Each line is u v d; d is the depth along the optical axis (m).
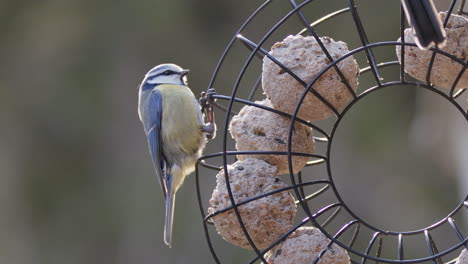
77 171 15.62
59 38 15.80
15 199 15.66
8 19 15.71
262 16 15.54
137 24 15.58
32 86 15.72
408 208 14.27
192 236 14.33
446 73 5.81
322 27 14.74
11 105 15.69
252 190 5.81
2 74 15.68
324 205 14.69
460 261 5.71
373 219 14.43
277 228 5.80
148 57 15.63
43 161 15.66
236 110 13.84
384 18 14.53
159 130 7.43
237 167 5.91
